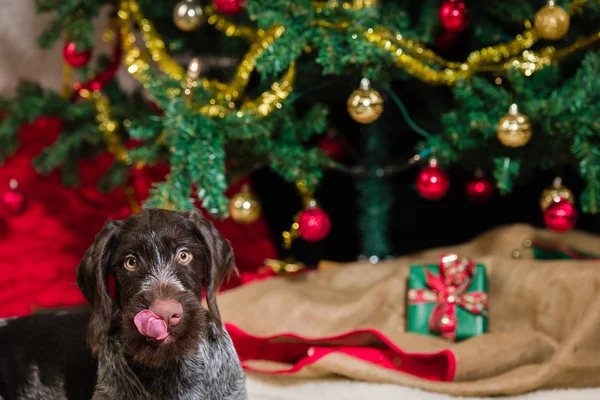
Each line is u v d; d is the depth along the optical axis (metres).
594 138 3.66
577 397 3.16
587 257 4.29
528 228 4.45
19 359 2.87
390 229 5.34
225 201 3.52
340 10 3.52
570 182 5.09
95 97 4.32
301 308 3.80
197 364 2.57
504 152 3.90
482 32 3.96
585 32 3.85
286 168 3.83
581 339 3.31
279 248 5.41
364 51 3.46
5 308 4.41
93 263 2.54
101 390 2.56
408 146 5.21
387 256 4.89
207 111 3.59
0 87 5.73
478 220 5.38
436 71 3.75
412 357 3.42
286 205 5.48
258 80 4.30
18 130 4.32
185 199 3.51
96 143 4.28
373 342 3.63
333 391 3.26
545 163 3.97
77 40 4.04
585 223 5.16
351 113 3.60
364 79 3.60
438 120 4.52
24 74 5.80
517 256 4.29
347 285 4.22
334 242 5.44
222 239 2.69
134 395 2.53
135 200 4.78
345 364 3.33
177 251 2.50
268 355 3.78
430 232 5.43
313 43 3.62
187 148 3.54
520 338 3.50
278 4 3.45
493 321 3.82
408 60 3.61
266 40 3.62
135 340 2.31
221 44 4.25
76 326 2.98
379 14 3.67
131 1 4.02
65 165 4.38
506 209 5.32
